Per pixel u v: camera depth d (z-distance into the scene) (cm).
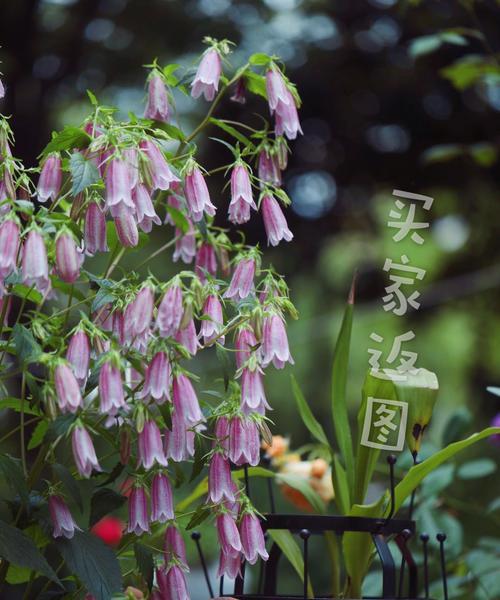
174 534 202
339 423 243
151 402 186
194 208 205
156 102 221
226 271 238
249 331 202
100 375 180
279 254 762
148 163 190
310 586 241
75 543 192
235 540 196
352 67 738
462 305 696
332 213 775
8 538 187
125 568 251
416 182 721
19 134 679
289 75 750
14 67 662
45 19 707
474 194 698
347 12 732
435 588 306
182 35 753
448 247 712
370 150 750
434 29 651
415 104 716
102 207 197
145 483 199
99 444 505
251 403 192
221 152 705
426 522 304
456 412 318
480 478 450
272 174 219
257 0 747
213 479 196
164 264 761
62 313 214
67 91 740
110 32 743
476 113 690
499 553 322
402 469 315
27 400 207
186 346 191
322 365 738
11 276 194
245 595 224
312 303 761
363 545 234
